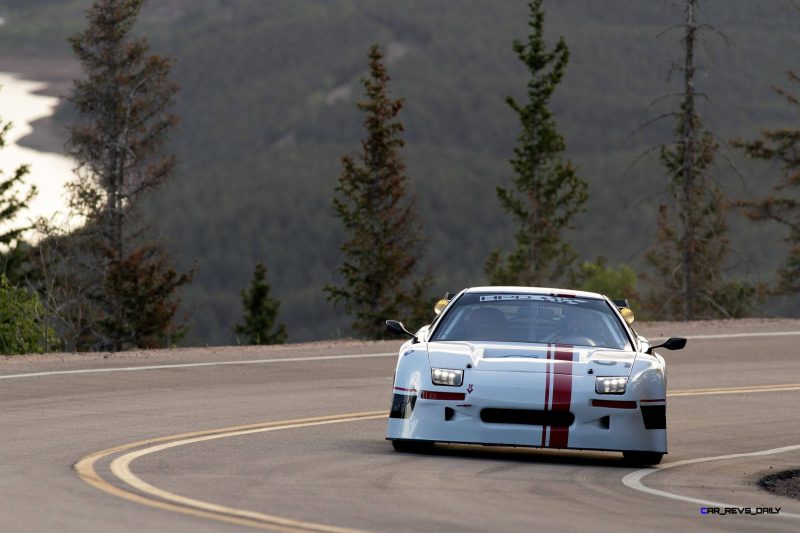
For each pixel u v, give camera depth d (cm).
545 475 3806
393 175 17500
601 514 3073
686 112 17412
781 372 7994
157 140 19650
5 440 4328
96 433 4572
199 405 5703
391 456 4072
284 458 3966
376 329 17138
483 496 3288
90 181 18775
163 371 7188
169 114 19788
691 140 17425
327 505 3019
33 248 15162
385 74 17575
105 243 17925
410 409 4056
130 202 18712
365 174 17488
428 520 2844
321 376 7194
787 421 5891
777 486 3959
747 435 5369
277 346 9000
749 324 11075
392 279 17262
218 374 7144
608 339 4334
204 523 2691
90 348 15600
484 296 4534
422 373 4059
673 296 18938
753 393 6975
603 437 3947
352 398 6191
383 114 17525
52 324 12138
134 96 19588
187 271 16775
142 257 16688
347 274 17475
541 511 3070
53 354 8019
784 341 9762
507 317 4412
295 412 5550
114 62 19488
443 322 4438
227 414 5381
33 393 6019
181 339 16462
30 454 3941
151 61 19675
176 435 4566
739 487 3844
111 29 19425
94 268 17150
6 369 7025
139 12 19662
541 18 19712
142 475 3481
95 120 19450
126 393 6122
